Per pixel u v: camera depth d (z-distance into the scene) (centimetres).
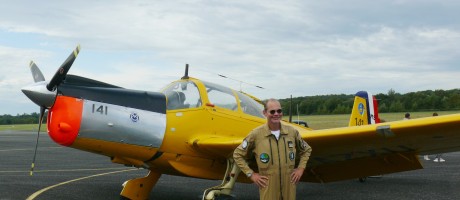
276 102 357
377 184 883
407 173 1067
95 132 507
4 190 721
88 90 513
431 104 5022
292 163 359
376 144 514
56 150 1803
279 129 363
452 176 1008
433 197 716
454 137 471
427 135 467
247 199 699
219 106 605
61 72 491
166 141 547
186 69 621
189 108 574
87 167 1164
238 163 370
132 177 949
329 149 542
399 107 5091
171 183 866
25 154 1572
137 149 536
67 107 495
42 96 488
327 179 652
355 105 962
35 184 807
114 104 522
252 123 639
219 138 580
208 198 522
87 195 695
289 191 356
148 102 548
